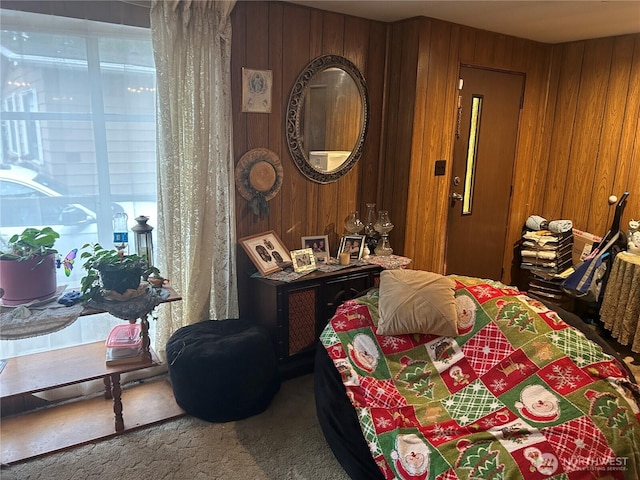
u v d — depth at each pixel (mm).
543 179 4176
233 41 2666
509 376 2037
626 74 3553
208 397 2328
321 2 2783
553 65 3973
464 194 3742
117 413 2246
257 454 2158
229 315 2902
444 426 1887
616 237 3416
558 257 3717
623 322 3086
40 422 2330
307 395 2645
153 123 2521
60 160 2299
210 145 2648
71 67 2250
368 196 3494
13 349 2334
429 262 3615
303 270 2869
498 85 3699
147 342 2262
